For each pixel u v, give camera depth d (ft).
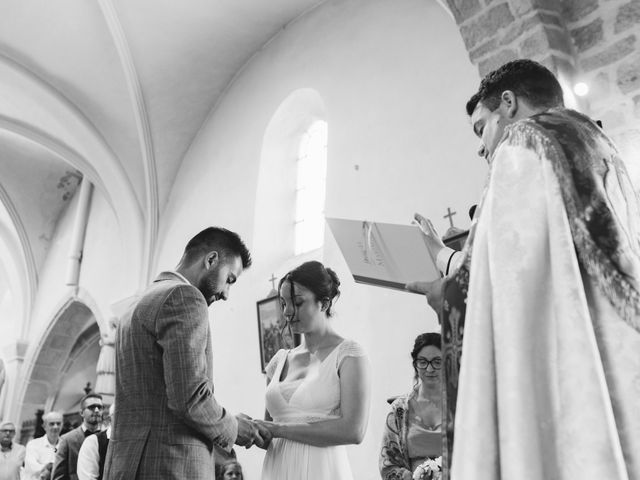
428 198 20.80
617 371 4.10
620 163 4.99
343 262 23.03
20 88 35.65
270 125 30.09
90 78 34.37
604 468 3.72
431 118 21.83
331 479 10.32
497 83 5.84
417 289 6.14
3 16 32.17
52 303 44.24
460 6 17.63
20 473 29.78
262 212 28.89
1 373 48.34
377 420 19.69
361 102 24.94
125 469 9.29
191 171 34.73
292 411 11.02
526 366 4.13
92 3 30.99
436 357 13.42
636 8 15.34
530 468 3.88
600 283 4.26
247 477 24.20
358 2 27.55
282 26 32.01
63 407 45.75
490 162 5.60
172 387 9.37
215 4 30.83
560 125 4.84
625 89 15.06
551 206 4.49
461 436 4.18
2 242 47.65
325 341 11.57
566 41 16.22
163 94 34.22
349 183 23.93
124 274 36.76
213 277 11.34
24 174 45.78
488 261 4.57
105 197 38.04
